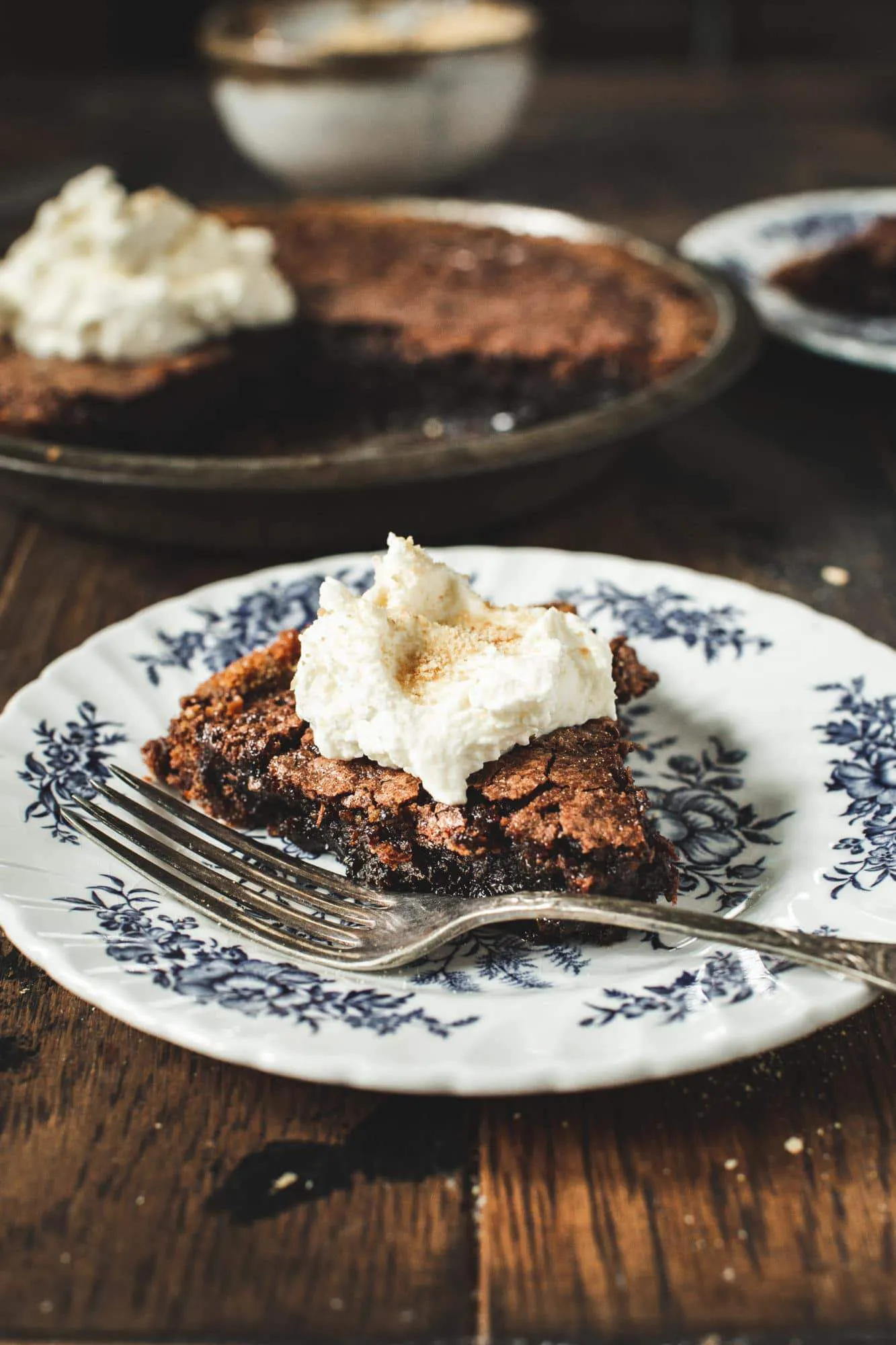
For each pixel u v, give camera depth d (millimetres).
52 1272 343
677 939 393
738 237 775
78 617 524
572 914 379
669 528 571
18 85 1122
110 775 431
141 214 657
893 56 1490
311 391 727
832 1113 367
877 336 685
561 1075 350
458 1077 349
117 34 1468
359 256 759
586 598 489
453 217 784
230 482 509
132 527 540
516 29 838
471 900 394
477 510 537
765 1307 338
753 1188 355
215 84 838
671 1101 370
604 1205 353
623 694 451
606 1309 338
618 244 737
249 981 372
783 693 455
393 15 959
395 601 430
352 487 510
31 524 573
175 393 645
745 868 410
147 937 382
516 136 1023
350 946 387
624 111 1082
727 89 1135
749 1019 358
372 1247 346
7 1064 376
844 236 777
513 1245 347
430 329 680
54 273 652
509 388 678
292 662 447
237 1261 344
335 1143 363
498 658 416
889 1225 349
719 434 634
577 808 399
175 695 456
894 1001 388
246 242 689
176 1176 357
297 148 829
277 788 420
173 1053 379
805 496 590
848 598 533
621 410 544
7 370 636
